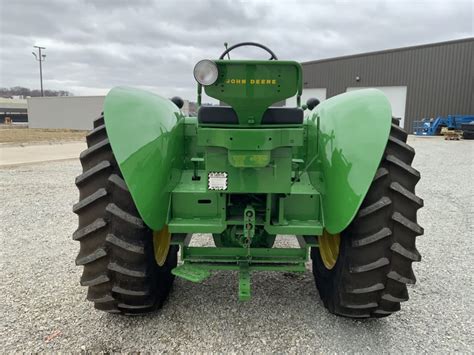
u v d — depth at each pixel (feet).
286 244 13.92
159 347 7.54
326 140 8.20
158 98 8.80
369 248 7.18
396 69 85.30
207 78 6.46
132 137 7.18
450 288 10.32
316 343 7.72
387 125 7.20
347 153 7.31
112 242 7.11
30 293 9.74
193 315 8.73
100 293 7.53
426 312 9.02
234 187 7.29
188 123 9.48
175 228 7.70
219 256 8.40
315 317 8.68
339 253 7.88
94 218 7.24
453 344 7.75
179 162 8.98
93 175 7.26
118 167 7.38
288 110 7.16
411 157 7.70
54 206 19.01
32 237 14.32
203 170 9.59
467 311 9.10
